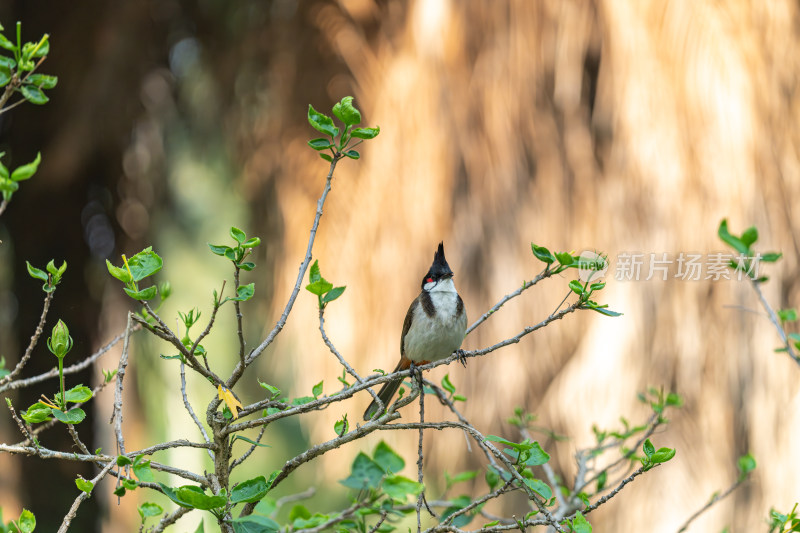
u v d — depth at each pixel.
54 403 4.28
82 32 12.71
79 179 13.25
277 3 12.25
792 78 10.22
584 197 10.46
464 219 10.67
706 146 10.02
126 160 13.84
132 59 12.90
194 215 16.52
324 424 11.19
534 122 10.47
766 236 10.02
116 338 5.56
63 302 13.19
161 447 4.32
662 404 6.75
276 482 4.57
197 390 16.17
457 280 10.76
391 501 4.98
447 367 10.89
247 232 12.82
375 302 10.90
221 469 4.50
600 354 10.31
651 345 10.28
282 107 11.88
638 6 10.09
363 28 11.22
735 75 9.90
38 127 12.87
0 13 11.91
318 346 11.20
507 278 10.59
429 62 10.57
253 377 15.92
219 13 13.18
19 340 12.91
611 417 10.21
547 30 10.33
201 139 14.57
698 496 10.22
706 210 10.08
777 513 4.98
